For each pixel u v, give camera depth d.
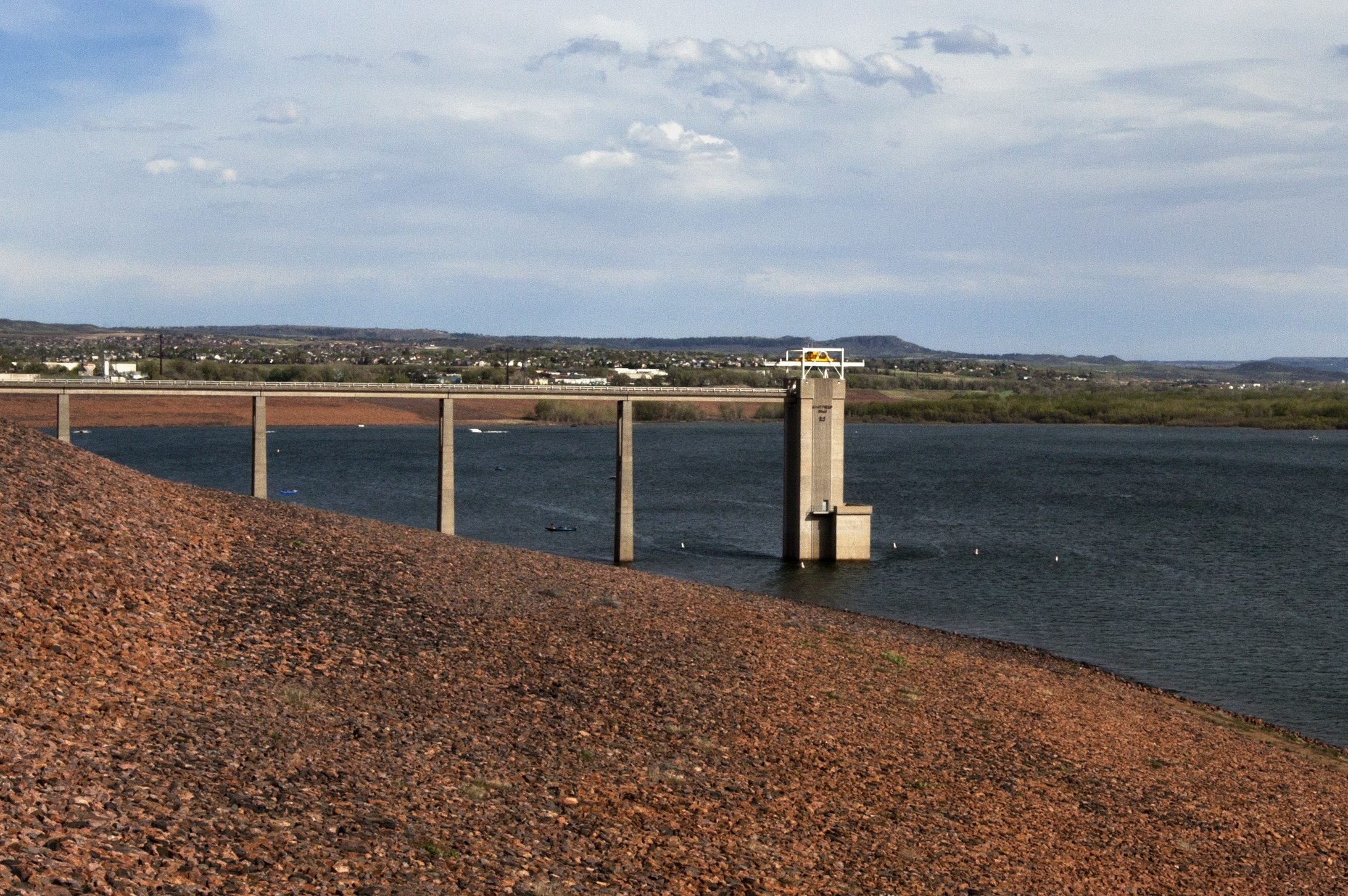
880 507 124.44
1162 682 50.28
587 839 19.69
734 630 39.94
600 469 171.88
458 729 24.20
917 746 29.72
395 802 19.39
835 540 85.75
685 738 26.81
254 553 35.41
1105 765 31.42
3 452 34.78
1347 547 97.00
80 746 18.47
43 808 15.73
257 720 21.83
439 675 27.80
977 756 29.86
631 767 24.08
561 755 23.92
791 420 87.50
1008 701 36.62
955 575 79.75
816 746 28.06
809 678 34.66
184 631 26.41
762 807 23.20
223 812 17.22
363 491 134.25
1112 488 149.50
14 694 19.89
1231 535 104.06
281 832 17.00
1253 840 27.42
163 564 30.75
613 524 105.75
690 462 188.38
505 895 16.66
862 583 76.50
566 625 35.59
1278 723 44.00
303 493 130.88
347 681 25.78
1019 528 107.44
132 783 17.44
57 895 13.38
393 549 41.56
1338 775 35.12
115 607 26.25
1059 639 59.06
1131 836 26.09
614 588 44.00
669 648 35.31
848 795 24.97
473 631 32.47
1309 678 51.50
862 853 21.73
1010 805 26.53
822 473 86.19
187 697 22.22
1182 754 34.53
